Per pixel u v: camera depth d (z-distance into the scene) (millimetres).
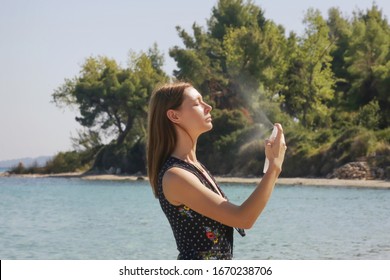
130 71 84438
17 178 81500
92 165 84188
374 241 17000
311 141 57219
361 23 72875
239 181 56188
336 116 67750
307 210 28266
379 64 64812
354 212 26906
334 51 79562
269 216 25641
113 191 50688
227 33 76938
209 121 3789
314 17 70938
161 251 15938
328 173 52844
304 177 54312
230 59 68938
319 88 70250
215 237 3600
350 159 51875
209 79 68250
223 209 3498
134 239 18891
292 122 63906
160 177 3691
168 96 3762
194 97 3771
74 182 68812
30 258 15211
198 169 3693
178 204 3613
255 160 61219
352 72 65625
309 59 70500
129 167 78062
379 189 43125
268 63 68250
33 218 27766
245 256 14258
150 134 3807
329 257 13969
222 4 83688
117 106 81750
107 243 18031
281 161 3539
